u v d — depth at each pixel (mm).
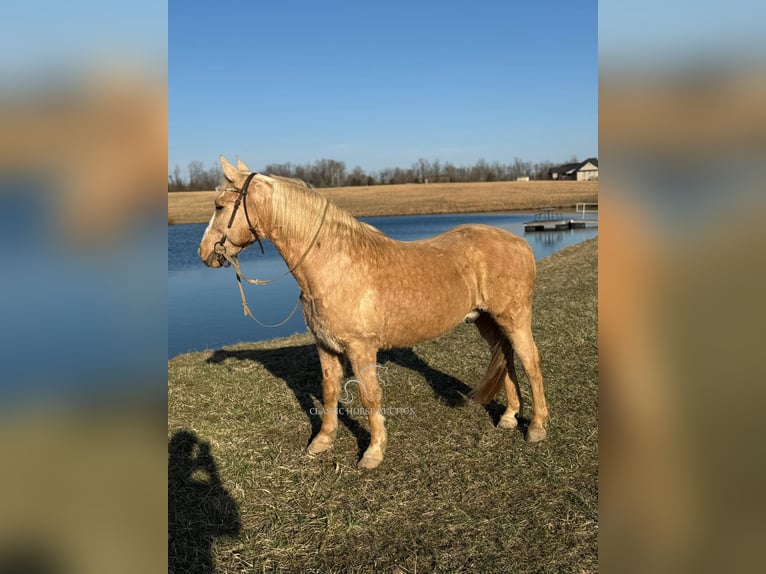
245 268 18469
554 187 71250
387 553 2881
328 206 3510
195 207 44312
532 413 4633
